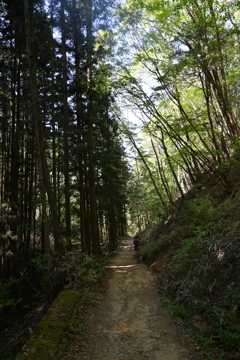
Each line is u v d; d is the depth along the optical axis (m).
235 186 9.34
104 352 3.99
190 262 6.71
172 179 24.33
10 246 12.60
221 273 5.33
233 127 10.88
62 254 8.47
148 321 5.10
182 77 10.05
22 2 10.23
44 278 8.58
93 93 11.44
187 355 3.68
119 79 10.30
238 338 3.74
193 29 8.90
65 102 10.62
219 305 4.69
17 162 13.21
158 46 10.22
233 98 12.68
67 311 5.36
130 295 7.04
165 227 15.50
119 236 36.81
